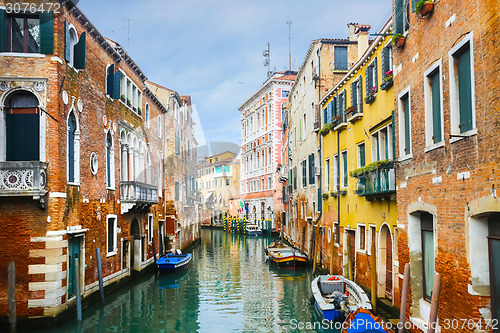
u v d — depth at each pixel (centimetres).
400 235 923
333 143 1678
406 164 886
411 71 855
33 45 1086
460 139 646
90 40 1305
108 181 1480
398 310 986
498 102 545
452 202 675
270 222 4069
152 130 2083
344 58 1956
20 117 1070
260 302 1389
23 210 1036
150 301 1417
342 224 1544
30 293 1023
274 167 3919
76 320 1112
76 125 1187
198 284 1731
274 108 3941
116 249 1514
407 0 880
